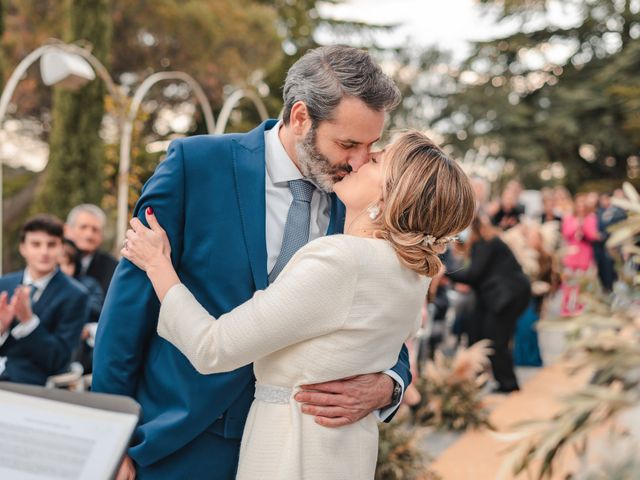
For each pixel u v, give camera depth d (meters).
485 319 6.18
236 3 14.58
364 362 1.58
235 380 1.71
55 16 13.52
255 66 14.82
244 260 1.74
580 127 25.19
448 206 1.56
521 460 2.51
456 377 5.23
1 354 3.33
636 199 2.61
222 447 1.76
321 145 1.72
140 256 1.65
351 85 1.66
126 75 15.56
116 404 1.04
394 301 1.57
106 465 0.98
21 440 1.00
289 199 1.85
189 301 1.60
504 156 26.66
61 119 11.11
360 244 1.55
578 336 2.60
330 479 1.55
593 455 2.79
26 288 3.30
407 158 1.58
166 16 13.55
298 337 1.52
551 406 5.72
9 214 15.59
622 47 26.23
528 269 7.33
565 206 12.03
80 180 11.16
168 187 1.71
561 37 26.72
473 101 26.97
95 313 4.43
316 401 1.56
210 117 8.50
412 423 5.15
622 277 2.66
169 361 1.74
